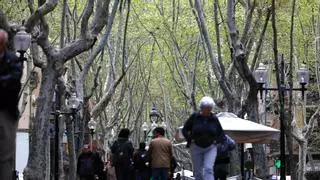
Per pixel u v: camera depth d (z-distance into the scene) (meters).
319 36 39.88
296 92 42.12
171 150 21.44
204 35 30.67
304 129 43.19
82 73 31.88
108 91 35.97
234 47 26.62
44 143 20.42
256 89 27.39
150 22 45.22
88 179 27.31
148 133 66.69
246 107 29.83
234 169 30.31
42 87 20.45
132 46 51.34
